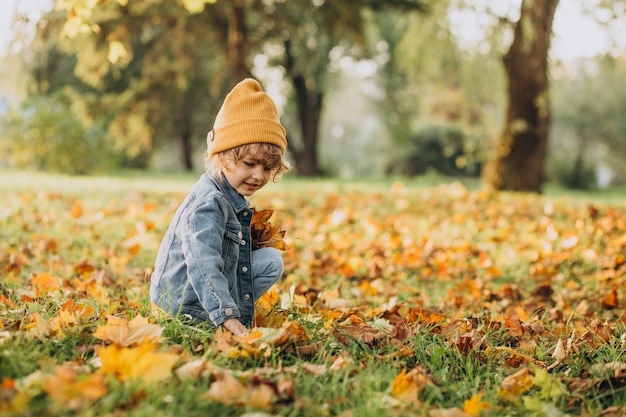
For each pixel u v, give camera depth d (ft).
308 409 6.82
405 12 47.73
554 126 116.06
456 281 17.12
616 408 7.51
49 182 43.62
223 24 51.29
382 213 29.12
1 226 21.70
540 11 41.86
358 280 16.94
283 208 29.04
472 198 35.55
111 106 56.90
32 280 13.37
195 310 9.36
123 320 8.56
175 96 60.39
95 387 5.98
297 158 83.87
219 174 9.54
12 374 6.84
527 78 43.01
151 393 6.50
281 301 11.68
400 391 7.45
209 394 6.54
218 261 9.00
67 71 75.72
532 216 28.86
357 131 199.11
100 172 60.18
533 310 13.85
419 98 86.89
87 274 15.15
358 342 9.07
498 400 7.80
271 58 76.84
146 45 69.26
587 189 81.30
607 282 16.97
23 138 57.36
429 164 91.97
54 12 33.09
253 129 9.20
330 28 50.70
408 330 9.89
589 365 9.23
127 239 20.67
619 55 40.29
